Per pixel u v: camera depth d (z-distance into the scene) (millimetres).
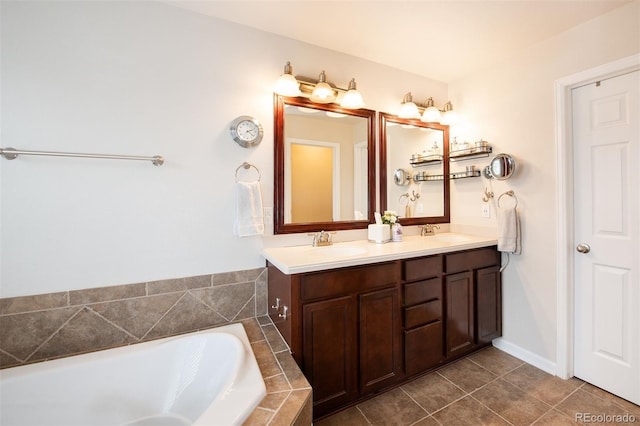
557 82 1777
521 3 1491
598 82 1653
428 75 2389
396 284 1649
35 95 1257
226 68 1658
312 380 1389
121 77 1411
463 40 1865
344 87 2041
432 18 1630
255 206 1682
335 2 1502
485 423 1431
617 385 1612
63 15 1303
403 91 2307
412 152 2371
